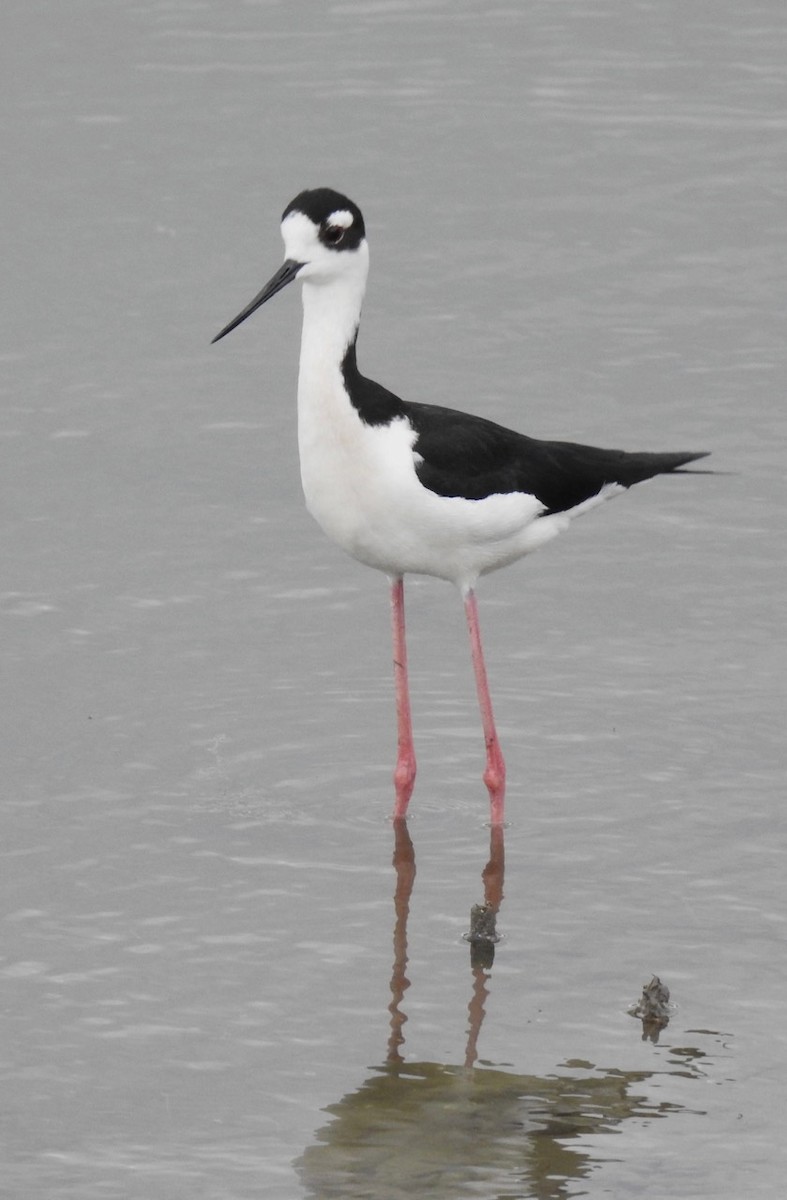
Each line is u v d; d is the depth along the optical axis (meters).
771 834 11.55
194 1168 8.71
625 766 12.39
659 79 23.78
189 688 13.32
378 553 11.65
